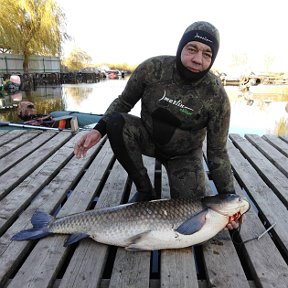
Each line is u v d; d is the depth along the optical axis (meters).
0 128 5.91
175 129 2.46
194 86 2.32
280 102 15.78
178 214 2.17
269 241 2.32
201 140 2.60
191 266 2.03
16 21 22.62
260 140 4.89
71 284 1.89
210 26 2.16
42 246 2.20
